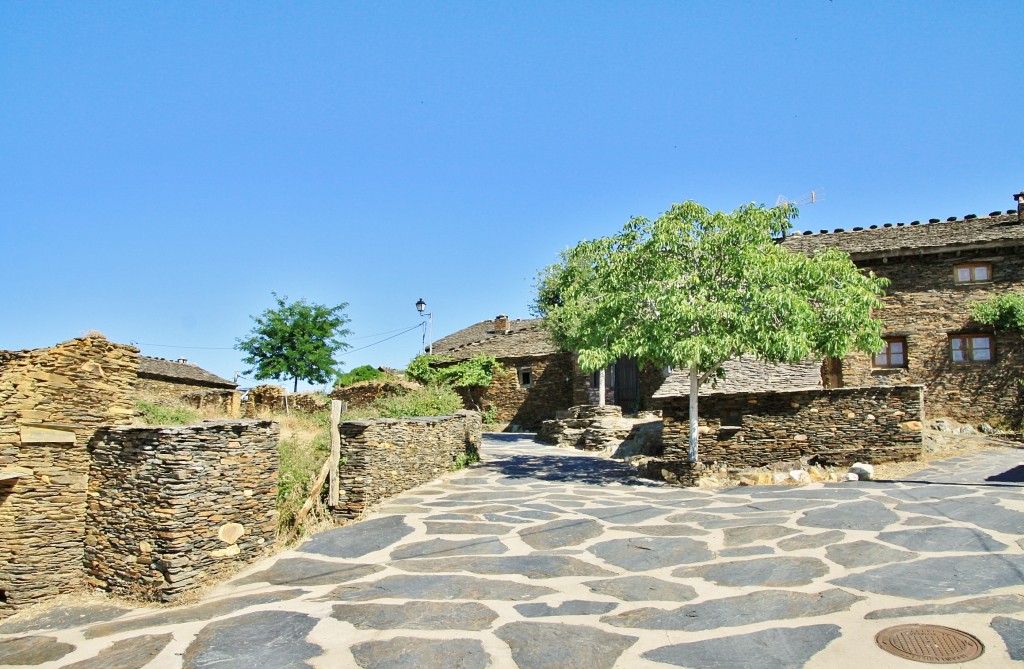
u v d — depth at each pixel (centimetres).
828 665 522
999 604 616
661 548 900
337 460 1190
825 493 1166
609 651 581
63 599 909
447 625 666
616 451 1970
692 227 1390
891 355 2062
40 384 928
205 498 888
